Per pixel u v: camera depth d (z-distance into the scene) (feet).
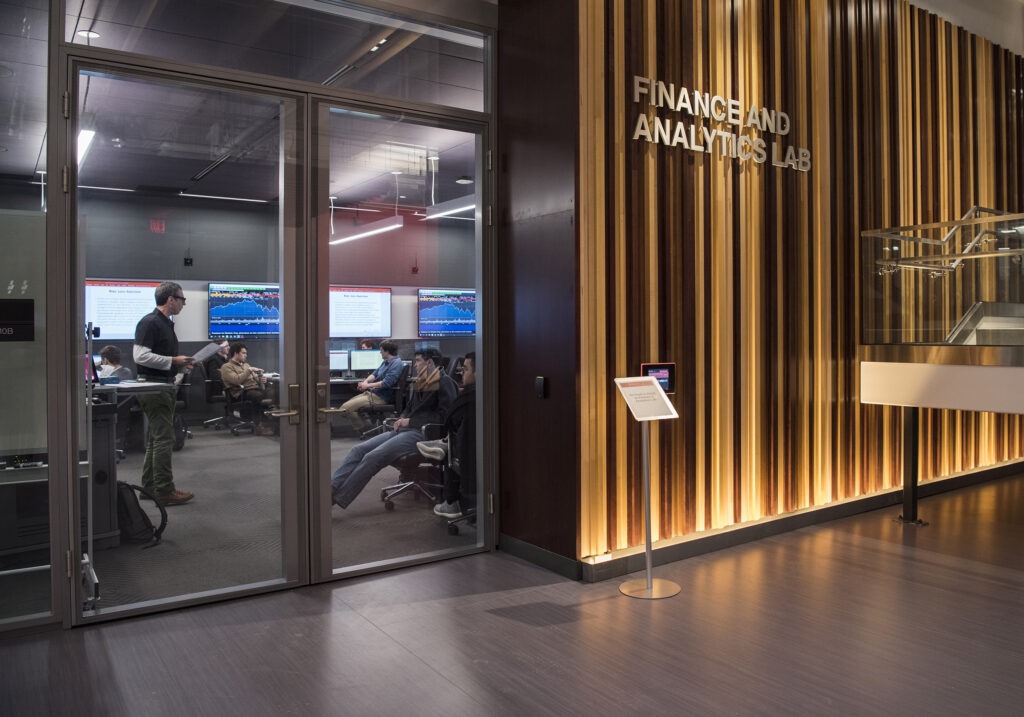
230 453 13.74
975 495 21.94
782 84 17.98
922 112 21.90
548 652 11.36
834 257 19.15
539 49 15.28
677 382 15.94
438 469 16.07
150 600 13.08
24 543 12.17
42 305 12.18
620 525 15.26
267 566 14.11
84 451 12.51
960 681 10.34
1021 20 25.64
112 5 12.50
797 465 18.33
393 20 15.28
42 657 11.32
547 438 15.29
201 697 10.07
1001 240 15.76
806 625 12.35
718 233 16.65
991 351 15.89
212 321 13.51
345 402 14.87
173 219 13.15
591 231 14.73
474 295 16.38
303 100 14.24
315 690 10.23
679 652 11.33
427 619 12.73
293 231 14.23
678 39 15.96
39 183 12.10
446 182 15.98
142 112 12.84
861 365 18.54
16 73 11.87
